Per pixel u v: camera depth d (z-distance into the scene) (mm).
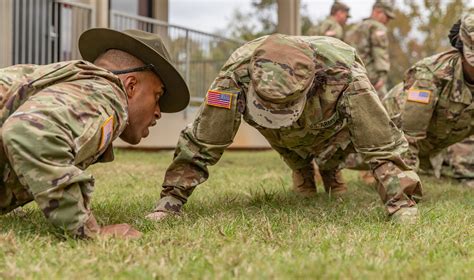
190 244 2947
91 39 3539
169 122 12414
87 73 3182
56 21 9891
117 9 12703
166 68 3535
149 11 13414
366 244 3043
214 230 3312
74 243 2865
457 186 6781
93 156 3166
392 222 3740
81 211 2930
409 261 2736
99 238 2855
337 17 10672
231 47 13758
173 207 4031
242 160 10336
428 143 6199
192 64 12703
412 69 5668
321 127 4043
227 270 2471
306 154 5062
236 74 3857
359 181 6633
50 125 2861
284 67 3447
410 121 5387
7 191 3268
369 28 10234
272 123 3482
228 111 3869
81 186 2955
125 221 3693
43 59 9680
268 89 3391
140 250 2734
